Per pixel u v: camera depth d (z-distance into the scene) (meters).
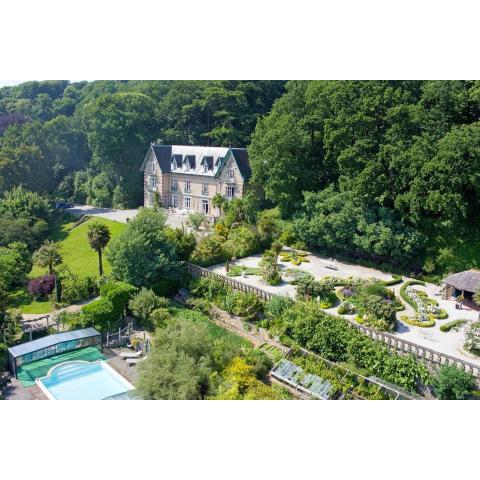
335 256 54.91
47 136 90.06
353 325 35.84
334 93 54.72
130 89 104.25
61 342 36.81
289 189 58.97
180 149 78.50
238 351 34.53
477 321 35.34
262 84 92.50
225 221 62.28
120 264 45.72
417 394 31.94
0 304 41.62
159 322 39.88
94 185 88.81
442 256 47.72
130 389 32.72
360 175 50.84
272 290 44.00
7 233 62.50
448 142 44.31
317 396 31.23
